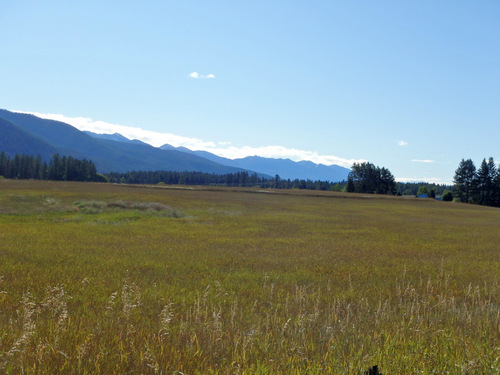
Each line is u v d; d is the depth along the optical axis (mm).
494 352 6766
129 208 48969
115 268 16797
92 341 6875
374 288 14219
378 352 6465
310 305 11430
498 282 15734
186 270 17016
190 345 6863
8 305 10070
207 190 106375
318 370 5711
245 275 16141
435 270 18500
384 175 178375
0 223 34312
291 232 35562
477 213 81812
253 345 7090
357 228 41250
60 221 37625
